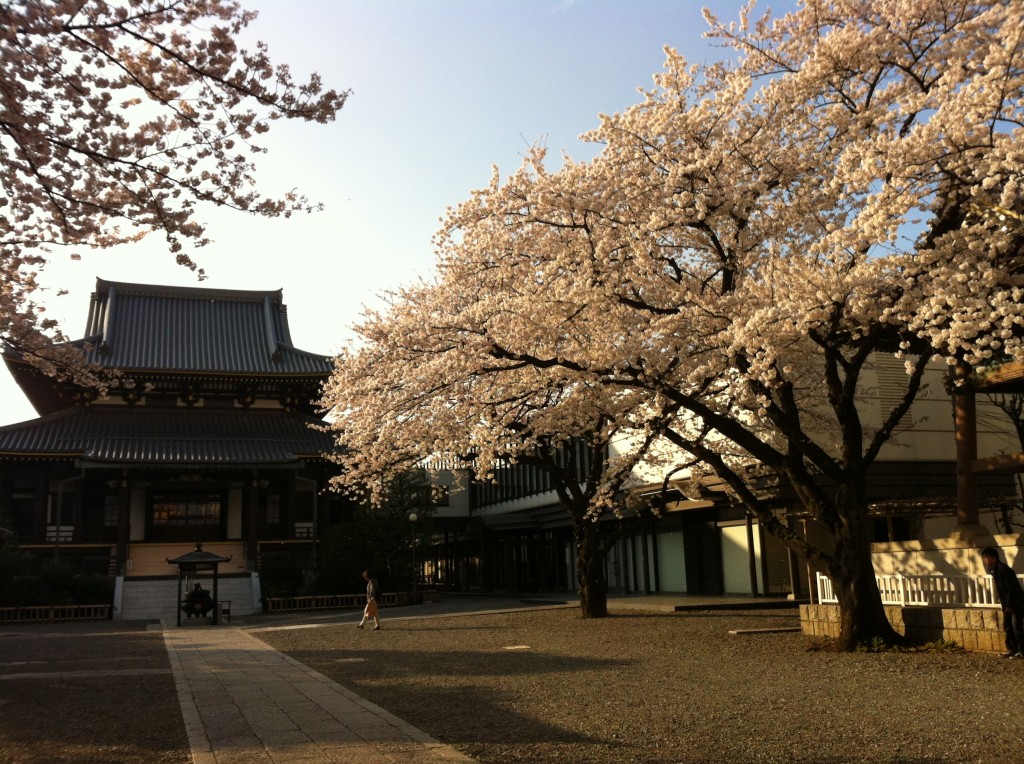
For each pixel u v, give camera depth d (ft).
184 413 155.63
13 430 136.87
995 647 39.60
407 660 48.26
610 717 28.32
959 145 33.94
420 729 27.43
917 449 89.35
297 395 160.86
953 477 90.07
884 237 34.63
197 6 25.39
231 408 160.15
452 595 156.66
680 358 44.86
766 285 39.96
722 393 54.65
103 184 30.22
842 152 42.52
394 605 114.83
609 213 44.11
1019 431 82.07
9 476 134.31
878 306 38.37
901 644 43.34
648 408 52.70
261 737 26.53
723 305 40.78
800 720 26.84
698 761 22.00
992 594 42.96
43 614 101.60
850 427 46.19
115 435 141.28
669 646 49.83
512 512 154.71
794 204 43.68
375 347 56.95
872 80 43.78
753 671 38.34
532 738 25.35
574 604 96.94
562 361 46.03
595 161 46.98
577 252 44.93
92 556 131.75
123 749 25.17
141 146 28.50
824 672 37.09
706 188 43.04
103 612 106.63
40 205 31.12
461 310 54.29
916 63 42.24
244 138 29.09
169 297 176.86
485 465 55.47
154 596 118.83
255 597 118.52
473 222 49.42
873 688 32.48
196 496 149.38
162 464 131.13
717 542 99.19
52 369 47.42
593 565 75.36
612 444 109.29
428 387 51.44
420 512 120.47
